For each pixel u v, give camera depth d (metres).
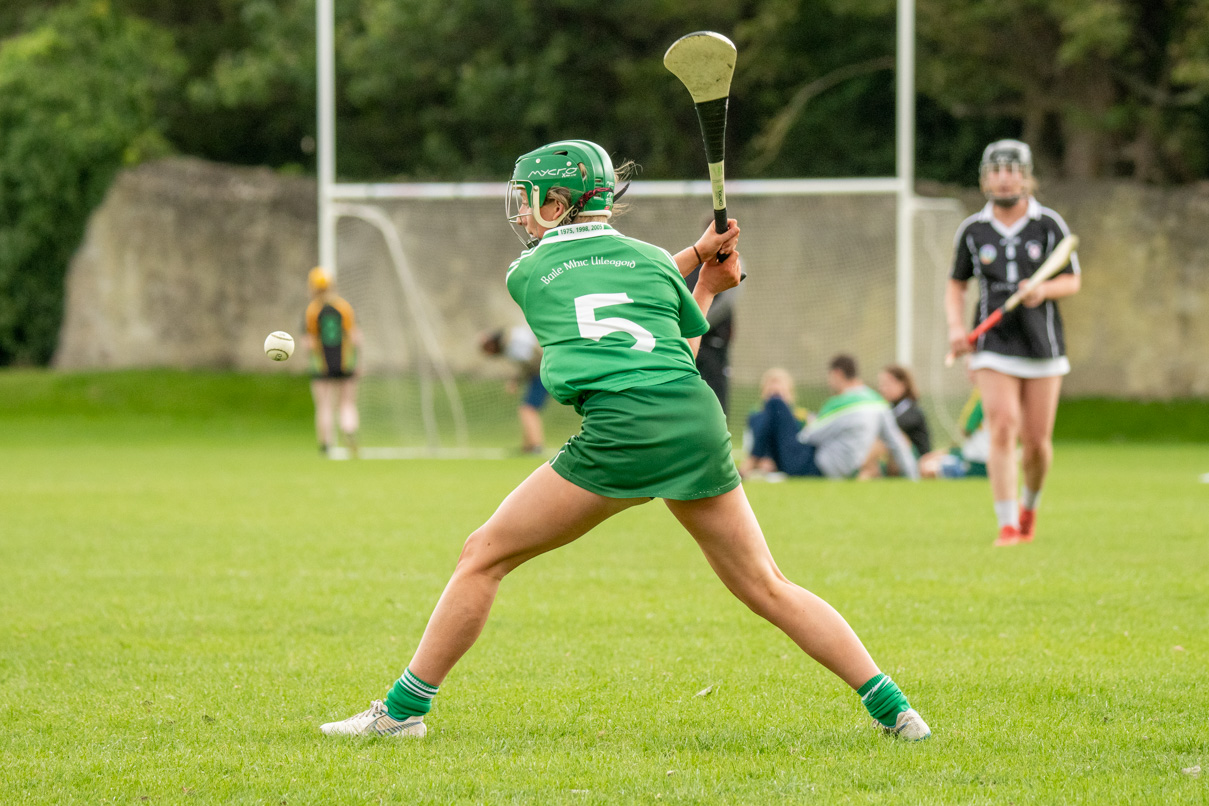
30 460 44.78
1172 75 62.16
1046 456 23.59
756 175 79.19
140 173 71.94
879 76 76.38
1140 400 61.53
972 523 26.92
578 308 10.44
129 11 88.44
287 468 41.84
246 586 19.55
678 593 18.91
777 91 77.44
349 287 58.50
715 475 10.30
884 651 14.72
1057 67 67.38
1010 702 12.32
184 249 71.19
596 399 10.26
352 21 77.62
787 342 65.06
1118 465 42.84
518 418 59.12
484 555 10.71
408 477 38.44
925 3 64.81
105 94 73.31
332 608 17.77
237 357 70.94
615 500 10.30
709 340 29.94
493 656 14.67
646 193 48.09
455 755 10.66
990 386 23.52
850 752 10.67
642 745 10.98
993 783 9.77
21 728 11.63
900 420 39.72
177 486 35.44
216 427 61.31
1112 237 62.19
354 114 82.25
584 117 77.00
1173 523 26.59
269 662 14.42
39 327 72.25
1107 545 23.41
